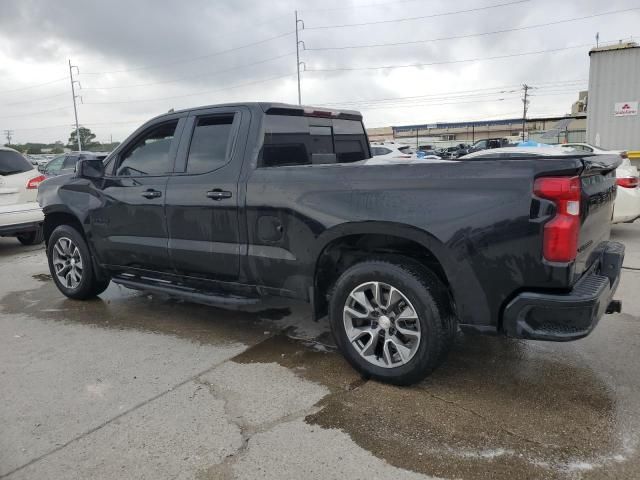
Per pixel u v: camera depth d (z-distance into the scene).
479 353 4.03
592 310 2.90
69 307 5.52
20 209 8.20
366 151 5.62
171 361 4.03
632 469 2.60
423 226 3.17
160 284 4.79
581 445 2.80
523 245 2.92
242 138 4.13
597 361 3.84
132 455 2.81
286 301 5.50
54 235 5.66
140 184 4.71
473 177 3.06
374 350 3.55
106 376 3.78
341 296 3.57
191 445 2.89
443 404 3.26
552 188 2.82
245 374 3.76
